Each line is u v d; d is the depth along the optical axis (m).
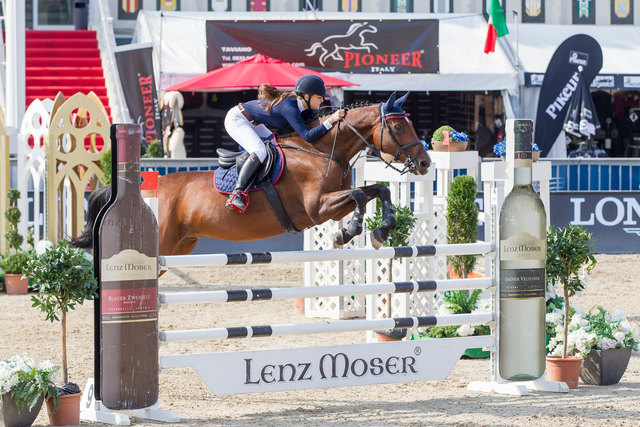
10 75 22.23
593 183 24.14
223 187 11.12
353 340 14.62
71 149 19.94
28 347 13.89
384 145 10.73
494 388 11.10
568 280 11.30
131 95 27.09
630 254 23.97
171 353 13.60
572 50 27.80
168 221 11.48
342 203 10.45
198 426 9.43
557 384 11.08
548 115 27.95
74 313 16.86
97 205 11.12
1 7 29.94
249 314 16.92
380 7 34.38
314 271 16.73
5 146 20.58
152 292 9.70
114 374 9.54
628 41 32.66
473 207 14.12
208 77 23.66
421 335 13.62
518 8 34.75
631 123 34.06
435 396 10.98
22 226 20.58
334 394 11.25
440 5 34.59
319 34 28.75
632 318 15.89
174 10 33.69
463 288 10.96
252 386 10.16
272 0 33.91
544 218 11.09
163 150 27.09
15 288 19.23
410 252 10.82
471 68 29.45
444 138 15.21
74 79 29.31
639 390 11.16
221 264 10.22
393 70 28.95
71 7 33.91
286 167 10.80
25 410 9.20
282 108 10.89
